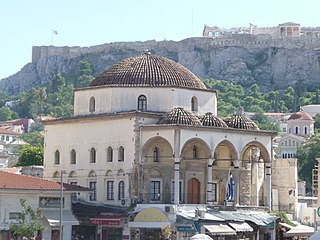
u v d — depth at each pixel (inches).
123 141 4872.0
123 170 4859.7
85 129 5098.4
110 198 4926.2
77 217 4665.4
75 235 4665.4
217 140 4867.1
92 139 5054.1
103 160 4977.9
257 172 5285.4
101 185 4972.9
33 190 4288.9
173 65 5231.3
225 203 4945.9
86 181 5054.1
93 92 5128.0
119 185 4886.8
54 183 4530.0
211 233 4554.6
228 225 4694.9
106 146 4968.0
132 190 4795.8
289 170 6063.0
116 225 4665.4
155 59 5216.5
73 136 5162.4
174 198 4726.9
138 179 4785.9
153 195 4849.9
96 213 4726.9
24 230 4045.3
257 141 5068.9
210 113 4960.6
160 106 5002.5
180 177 4936.0
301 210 6200.8
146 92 5012.3
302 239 5172.2
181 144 4697.3
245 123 5068.9
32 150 7263.8
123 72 5113.2
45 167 5305.1
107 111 5039.4
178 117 4768.7
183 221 4576.8
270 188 5152.6
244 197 5206.7
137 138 4800.7
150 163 4840.1
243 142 5000.0
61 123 5231.3
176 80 5073.8
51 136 5295.3
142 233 4722.0
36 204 4323.3
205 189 5019.7
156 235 4704.7
